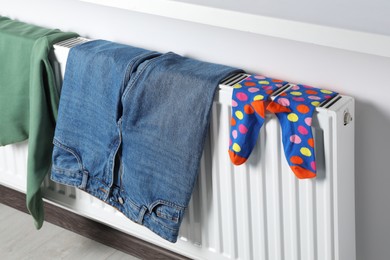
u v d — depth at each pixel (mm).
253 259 1715
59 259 2057
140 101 1630
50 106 1855
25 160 2039
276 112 1459
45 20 1942
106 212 1934
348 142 1503
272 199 1598
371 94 1505
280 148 1523
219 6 1536
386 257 1656
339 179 1496
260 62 1624
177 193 1659
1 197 2283
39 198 1960
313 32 1424
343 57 1504
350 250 1628
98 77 1706
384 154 1548
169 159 1641
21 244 2121
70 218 2156
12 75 1874
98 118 1740
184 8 1570
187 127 1588
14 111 1915
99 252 2086
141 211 1739
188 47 1723
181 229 1811
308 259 1611
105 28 1842
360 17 1430
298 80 1588
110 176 1768
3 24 1925
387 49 1354
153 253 2025
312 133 1459
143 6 1634
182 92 1578
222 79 1560
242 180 1619
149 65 1624
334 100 1471
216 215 1717
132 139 1676
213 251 1778
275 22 1460
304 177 1474
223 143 1611
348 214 1573
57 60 1815
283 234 1625
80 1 1842
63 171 1860
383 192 1588
